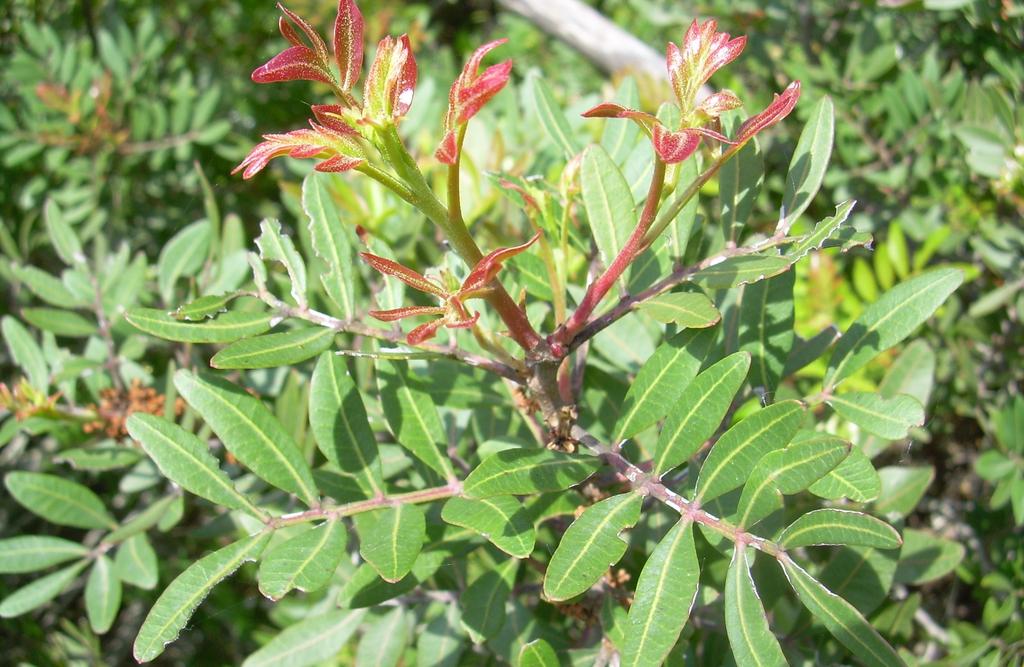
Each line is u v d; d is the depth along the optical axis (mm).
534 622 247
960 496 428
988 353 392
